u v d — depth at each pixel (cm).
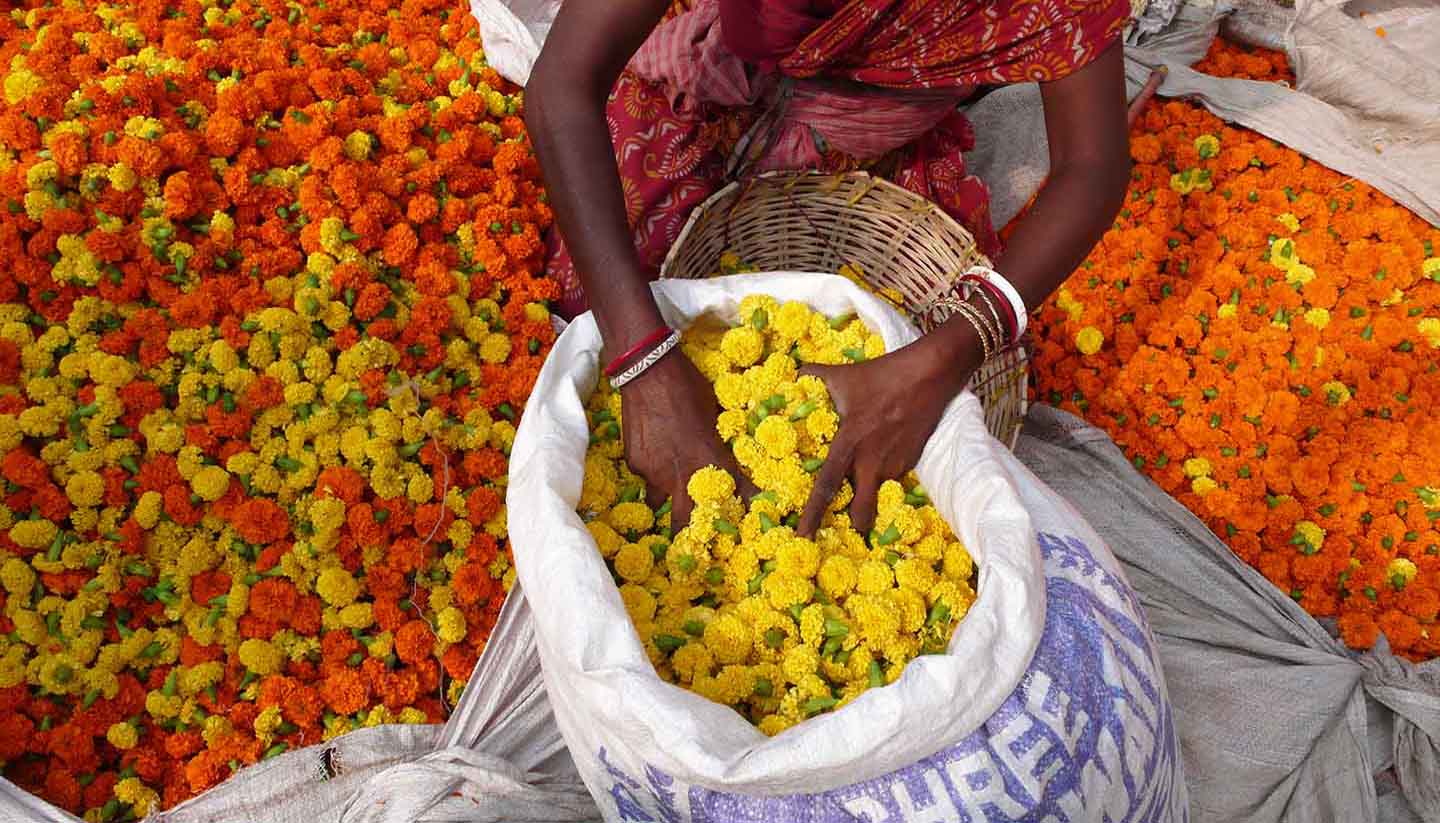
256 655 165
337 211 185
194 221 179
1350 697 195
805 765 123
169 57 196
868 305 174
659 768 129
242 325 174
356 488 173
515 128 221
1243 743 194
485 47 228
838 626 147
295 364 176
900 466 166
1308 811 189
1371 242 245
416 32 235
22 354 164
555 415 159
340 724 169
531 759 173
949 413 165
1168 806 150
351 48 221
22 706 158
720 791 128
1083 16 167
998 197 254
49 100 175
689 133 206
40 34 195
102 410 164
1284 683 195
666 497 165
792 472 159
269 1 219
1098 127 174
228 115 184
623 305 156
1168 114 262
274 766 161
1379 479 217
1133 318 237
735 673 145
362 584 174
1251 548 212
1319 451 219
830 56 183
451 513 179
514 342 196
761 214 214
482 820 159
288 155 190
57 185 170
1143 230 242
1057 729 133
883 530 162
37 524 158
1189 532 213
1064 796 132
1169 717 152
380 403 179
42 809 150
